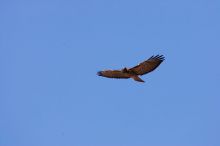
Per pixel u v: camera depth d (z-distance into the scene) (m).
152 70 29.55
